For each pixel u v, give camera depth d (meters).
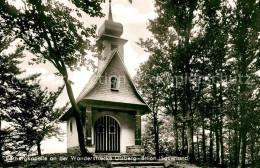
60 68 17.77
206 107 21.98
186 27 22.00
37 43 17.23
